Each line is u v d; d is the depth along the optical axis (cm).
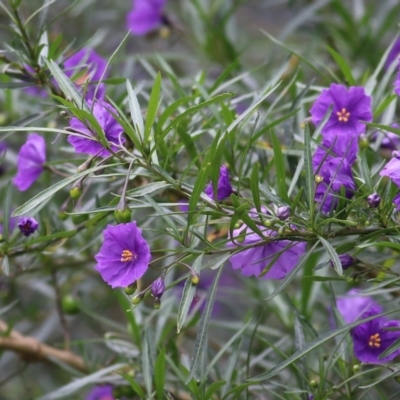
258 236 108
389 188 106
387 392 128
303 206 106
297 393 114
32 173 121
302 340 113
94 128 105
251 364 129
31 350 136
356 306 123
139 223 125
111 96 135
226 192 108
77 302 140
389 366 111
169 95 122
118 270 104
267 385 125
